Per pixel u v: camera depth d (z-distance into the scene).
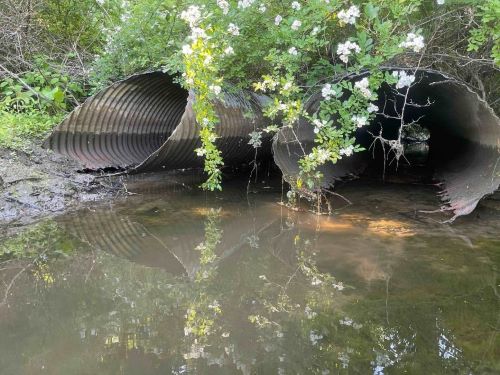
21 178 5.34
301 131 5.89
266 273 3.65
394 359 2.49
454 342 2.66
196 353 2.55
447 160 8.38
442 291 3.29
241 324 2.88
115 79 7.29
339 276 3.56
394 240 4.32
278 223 4.88
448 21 5.94
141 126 7.20
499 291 3.28
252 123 6.40
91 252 4.07
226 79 6.08
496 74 6.67
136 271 3.71
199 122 5.10
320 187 5.91
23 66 7.86
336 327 2.83
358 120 4.74
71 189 5.55
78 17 8.65
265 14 5.55
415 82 5.80
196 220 4.94
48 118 6.71
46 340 2.68
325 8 4.91
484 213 5.11
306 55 5.59
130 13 7.04
